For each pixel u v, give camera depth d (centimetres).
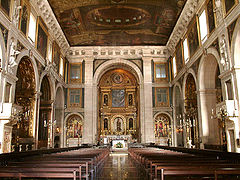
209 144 1917
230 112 1394
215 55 1708
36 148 1950
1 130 1359
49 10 2155
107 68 3372
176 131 2920
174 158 916
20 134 1909
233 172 580
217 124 1980
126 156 2073
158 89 3141
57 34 2572
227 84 1545
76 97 3108
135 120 3503
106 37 2984
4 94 1412
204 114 2000
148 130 3000
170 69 3112
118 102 3588
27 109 1933
